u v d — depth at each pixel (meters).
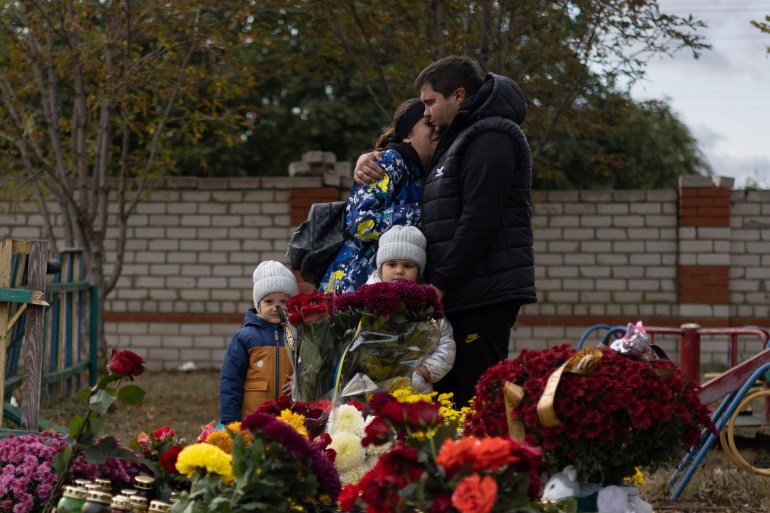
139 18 10.64
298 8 10.12
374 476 2.71
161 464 3.62
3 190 12.58
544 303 13.70
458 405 4.68
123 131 12.23
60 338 9.59
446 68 4.75
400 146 4.88
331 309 3.87
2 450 4.02
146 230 13.70
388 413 2.77
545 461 3.29
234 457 2.95
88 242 11.56
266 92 18.14
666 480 6.26
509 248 4.60
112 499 3.51
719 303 13.41
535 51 9.99
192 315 13.66
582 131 11.28
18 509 3.87
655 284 13.56
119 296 13.74
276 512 2.90
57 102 11.55
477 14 9.78
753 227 13.45
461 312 4.59
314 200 13.49
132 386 3.72
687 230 13.44
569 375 3.25
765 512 5.59
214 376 12.99
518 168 4.66
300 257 4.97
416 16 9.89
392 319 3.83
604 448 3.25
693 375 8.04
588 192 13.60
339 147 18.80
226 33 10.88
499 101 4.63
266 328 4.93
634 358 3.53
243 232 13.61
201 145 17.77
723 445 6.11
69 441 4.03
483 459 2.53
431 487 2.62
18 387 8.93
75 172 12.30
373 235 4.76
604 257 13.62
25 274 7.09
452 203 4.59
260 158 18.70
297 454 2.96
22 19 10.88
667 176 20.47
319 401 3.82
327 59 11.86
